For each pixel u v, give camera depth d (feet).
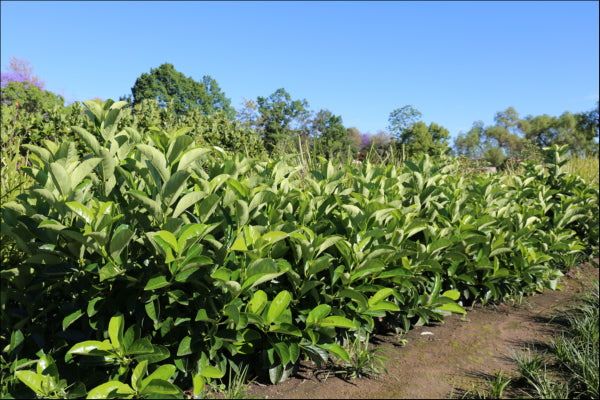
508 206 15.05
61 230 6.45
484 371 9.74
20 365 6.82
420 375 9.41
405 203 13.05
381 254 9.73
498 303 14.87
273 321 8.43
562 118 192.75
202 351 8.03
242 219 8.43
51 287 7.47
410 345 11.13
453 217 13.19
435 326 12.53
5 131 17.12
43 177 7.25
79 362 7.27
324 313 8.98
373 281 10.78
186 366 7.76
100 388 6.82
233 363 8.66
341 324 8.73
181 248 7.16
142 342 7.18
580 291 16.28
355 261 9.76
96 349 6.97
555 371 9.71
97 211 7.18
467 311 13.98
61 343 7.25
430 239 12.21
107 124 7.81
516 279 14.75
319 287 9.82
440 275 12.74
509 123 217.15
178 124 26.11
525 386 9.05
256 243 8.25
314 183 10.98
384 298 10.81
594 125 184.44
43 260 6.94
